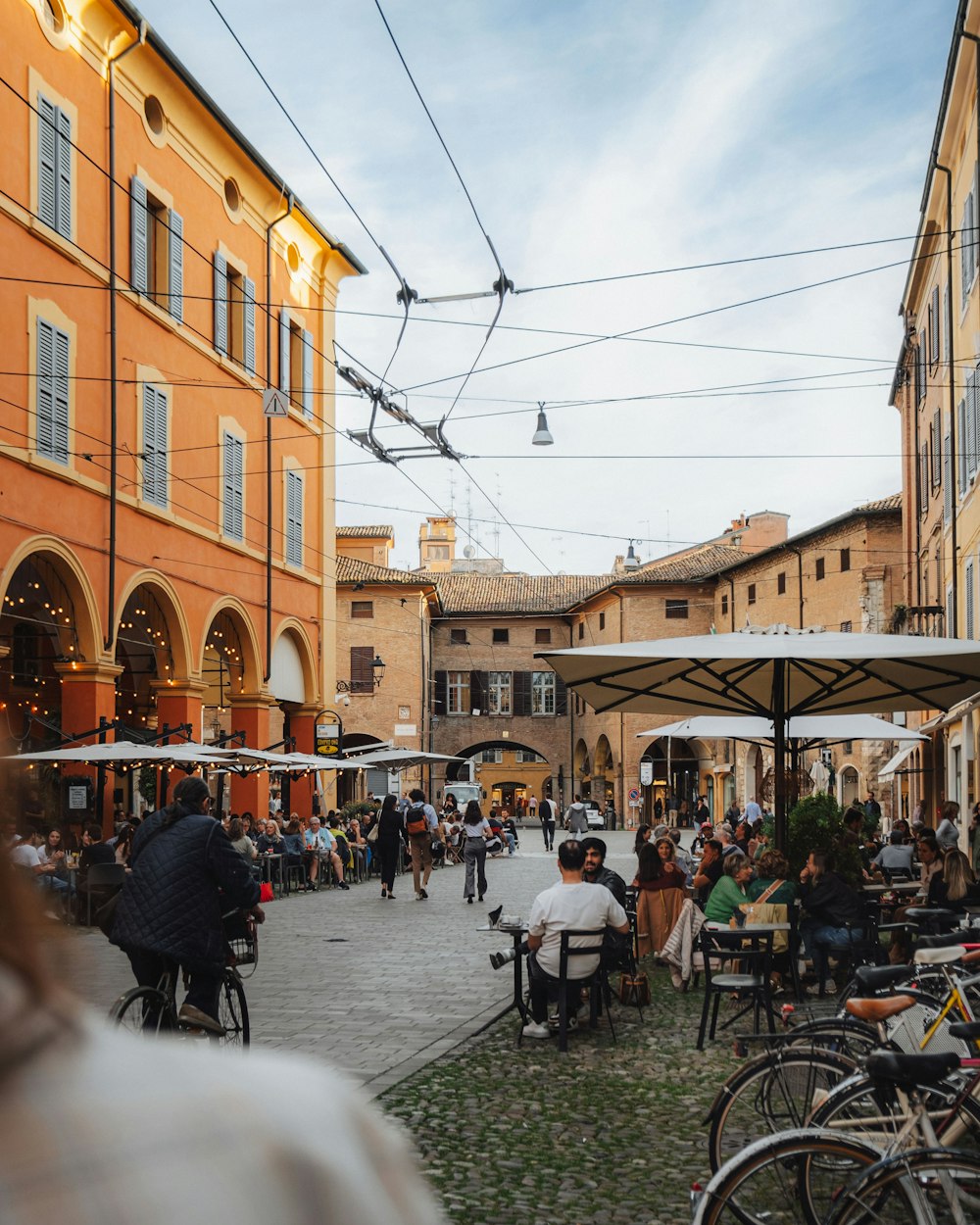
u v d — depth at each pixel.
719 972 12.69
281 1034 10.26
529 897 26.19
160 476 25.47
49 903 0.76
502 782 78.44
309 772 34.09
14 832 0.76
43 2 21.41
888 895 15.73
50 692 27.34
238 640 30.31
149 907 7.18
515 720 75.94
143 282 24.86
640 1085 8.48
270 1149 0.71
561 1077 8.73
